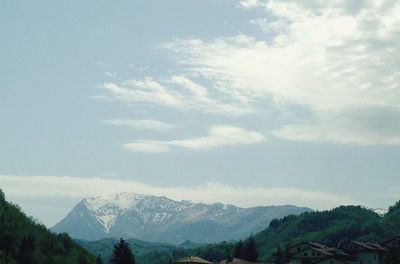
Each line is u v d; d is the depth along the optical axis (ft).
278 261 638.12
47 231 547.90
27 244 460.55
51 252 499.51
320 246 572.10
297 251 579.89
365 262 570.46
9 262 431.84
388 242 602.03
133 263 507.30
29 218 545.85
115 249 507.30
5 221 482.28
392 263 563.48
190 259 606.55
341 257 556.51
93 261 549.95
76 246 563.07
